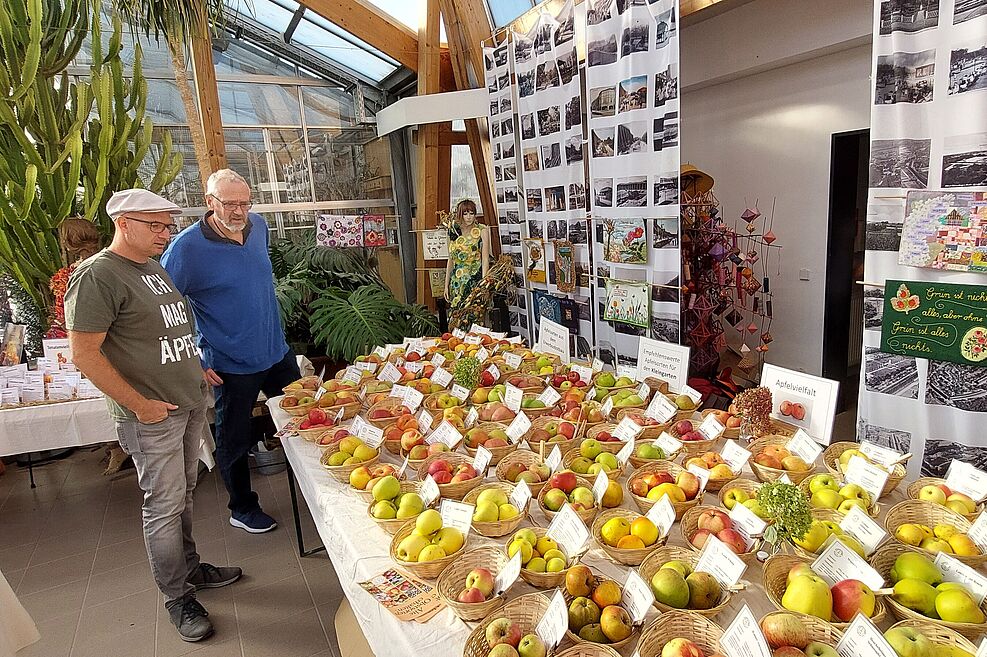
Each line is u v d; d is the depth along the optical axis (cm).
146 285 216
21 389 313
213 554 302
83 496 384
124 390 206
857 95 355
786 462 168
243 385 294
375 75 683
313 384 282
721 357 458
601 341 410
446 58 612
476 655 111
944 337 225
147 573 293
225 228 279
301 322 535
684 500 155
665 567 123
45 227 390
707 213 379
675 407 207
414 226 738
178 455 231
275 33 642
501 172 520
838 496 148
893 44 220
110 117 396
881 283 240
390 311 520
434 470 178
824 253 394
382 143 718
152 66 609
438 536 144
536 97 438
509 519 151
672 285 332
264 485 382
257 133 665
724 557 123
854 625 101
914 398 239
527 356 297
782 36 368
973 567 124
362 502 176
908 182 226
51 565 305
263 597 265
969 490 149
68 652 238
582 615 114
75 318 195
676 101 307
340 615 223
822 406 186
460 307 525
